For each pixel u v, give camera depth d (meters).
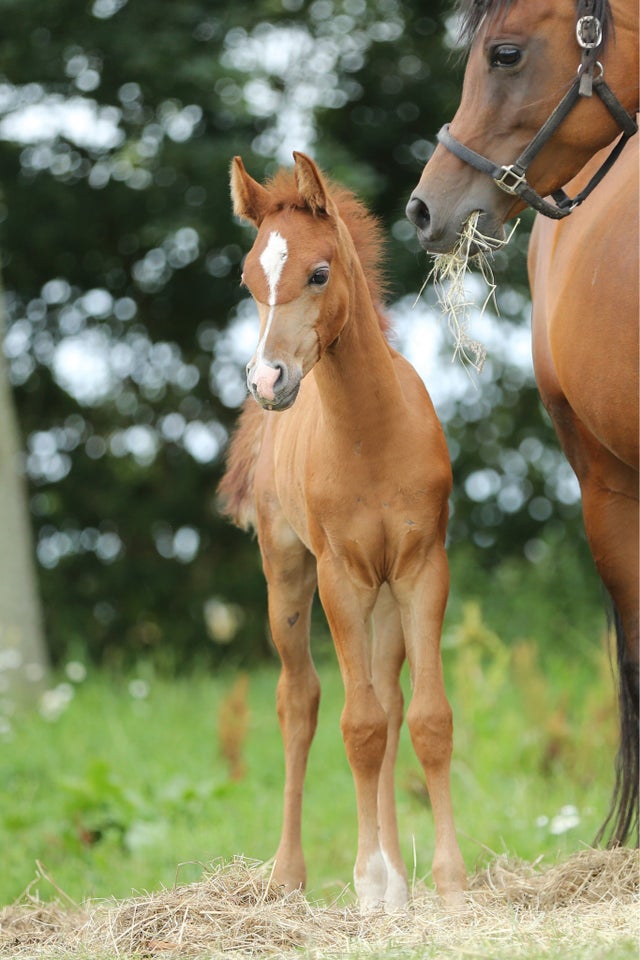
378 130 18.67
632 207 6.40
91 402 20.06
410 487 6.53
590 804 10.20
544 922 5.79
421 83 18.50
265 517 7.76
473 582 17.86
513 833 9.53
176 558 20.16
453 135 6.33
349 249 6.37
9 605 15.77
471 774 11.43
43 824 10.36
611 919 5.70
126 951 5.97
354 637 6.64
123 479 20.00
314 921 6.15
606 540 7.21
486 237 6.32
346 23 18.00
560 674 15.15
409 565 6.63
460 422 19.36
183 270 19.36
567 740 11.85
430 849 9.27
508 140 6.27
